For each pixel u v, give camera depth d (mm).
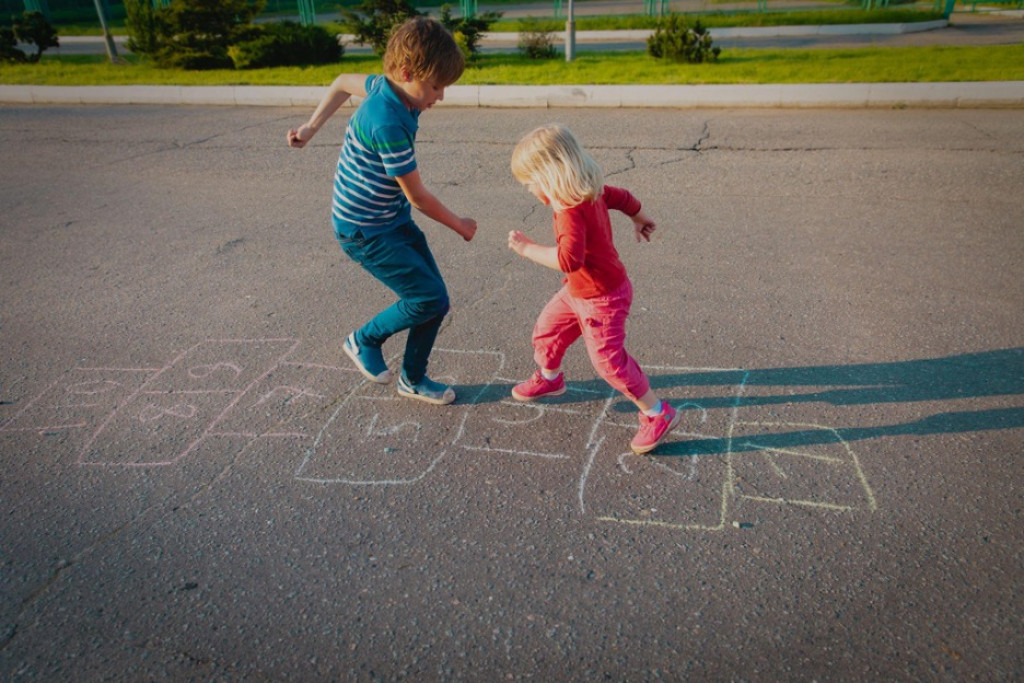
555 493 2842
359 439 3203
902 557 2480
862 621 2256
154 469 3051
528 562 2527
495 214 6043
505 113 10023
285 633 2291
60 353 4020
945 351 3705
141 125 9945
